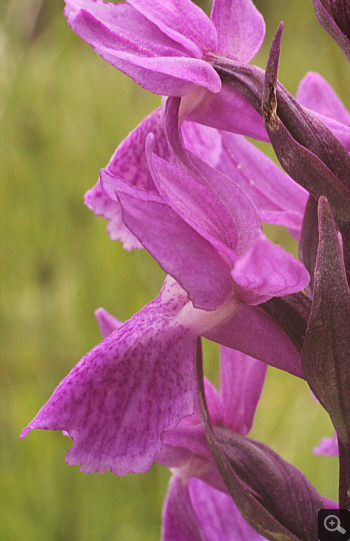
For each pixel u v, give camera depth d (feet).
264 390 0.65
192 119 0.41
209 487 0.45
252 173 0.44
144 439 0.39
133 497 0.62
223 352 0.43
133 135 0.43
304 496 0.41
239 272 0.38
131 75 0.40
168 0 0.41
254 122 0.41
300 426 0.63
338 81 0.62
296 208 0.43
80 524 0.62
